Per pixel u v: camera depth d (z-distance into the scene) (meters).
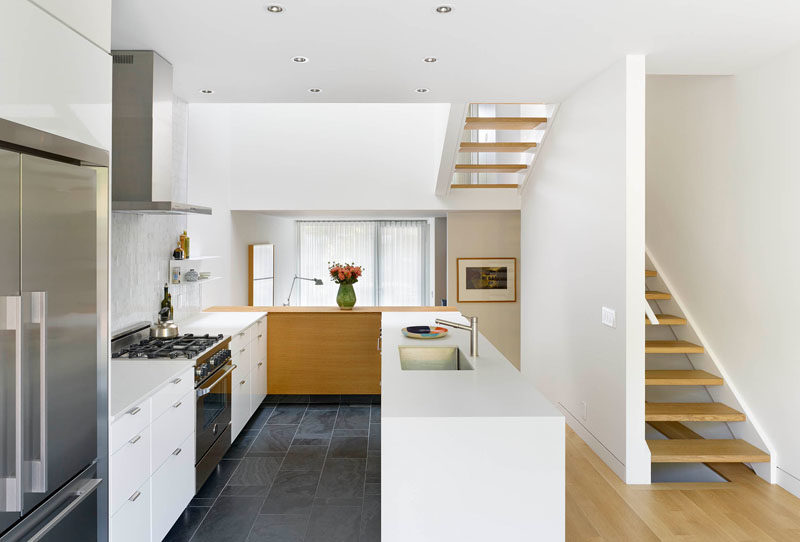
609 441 3.91
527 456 2.36
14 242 1.67
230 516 3.22
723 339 4.22
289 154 6.95
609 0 2.75
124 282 3.78
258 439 4.57
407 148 6.96
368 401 5.66
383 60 3.63
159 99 3.56
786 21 3.03
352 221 11.63
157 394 2.70
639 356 3.64
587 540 2.93
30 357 1.73
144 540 2.56
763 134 3.72
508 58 3.60
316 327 5.58
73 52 2.04
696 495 3.50
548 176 5.16
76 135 2.06
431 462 2.35
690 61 3.68
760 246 3.78
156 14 2.91
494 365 3.24
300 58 3.59
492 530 2.37
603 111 3.91
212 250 6.34
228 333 4.19
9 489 1.63
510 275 7.90
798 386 3.47
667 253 4.97
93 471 2.14
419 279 11.60
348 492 3.55
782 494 3.51
